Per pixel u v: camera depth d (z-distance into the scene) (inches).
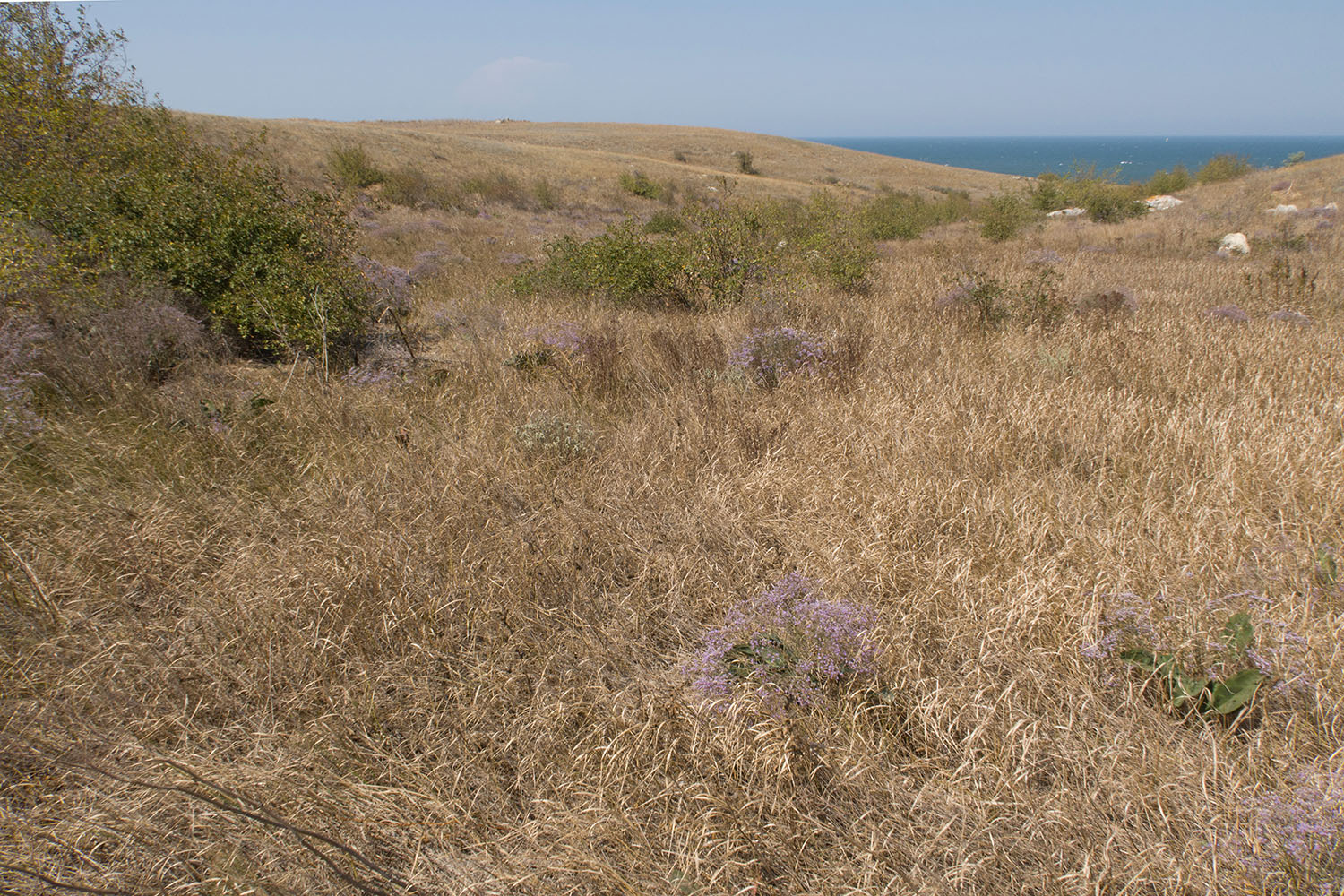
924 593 117.6
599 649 109.7
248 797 80.7
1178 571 118.8
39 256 230.4
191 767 88.0
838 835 81.9
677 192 1590.8
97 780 86.2
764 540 141.0
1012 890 74.4
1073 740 89.4
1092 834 78.2
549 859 77.3
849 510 143.9
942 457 164.6
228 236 272.4
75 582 121.4
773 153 2748.5
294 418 190.9
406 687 103.1
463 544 134.1
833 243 423.2
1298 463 149.6
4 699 97.1
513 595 119.3
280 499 151.9
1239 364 223.1
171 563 128.3
